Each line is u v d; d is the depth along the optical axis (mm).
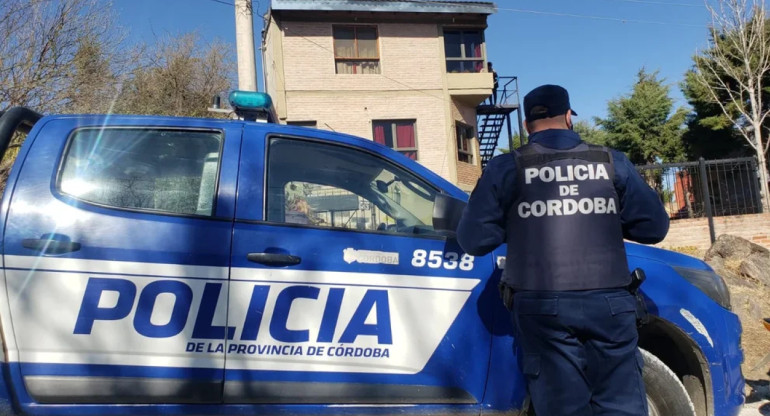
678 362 3150
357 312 2643
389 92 17641
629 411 2148
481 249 2336
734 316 3121
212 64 22906
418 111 17812
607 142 25094
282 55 16984
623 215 2324
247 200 2684
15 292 2480
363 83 17469
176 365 2531
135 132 2762
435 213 2561
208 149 2787
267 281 2594
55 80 10305
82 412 2488
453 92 18125
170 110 20031
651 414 2857
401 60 17828
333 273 2645
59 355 2484
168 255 2559
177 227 2600
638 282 2266
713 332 2963
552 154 2295
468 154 19062
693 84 19297
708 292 3047
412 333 2674
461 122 18594
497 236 2326
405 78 17797
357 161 2943
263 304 2584
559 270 2186
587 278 2172
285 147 2861
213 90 22734
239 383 2559
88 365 2496
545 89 2424
